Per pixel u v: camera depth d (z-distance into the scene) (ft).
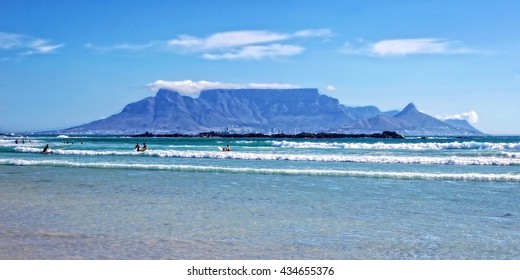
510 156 111.75
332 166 88.99
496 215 42.86
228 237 35.14
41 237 35.24
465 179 68.90
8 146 184.75
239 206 47.47
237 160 104.99
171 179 69.77
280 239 34.68
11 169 85.25
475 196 53.57
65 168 86.84
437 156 112.47
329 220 40.86
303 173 75.92
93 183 65.46
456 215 42.88
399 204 48.49
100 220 40.93
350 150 145.28
